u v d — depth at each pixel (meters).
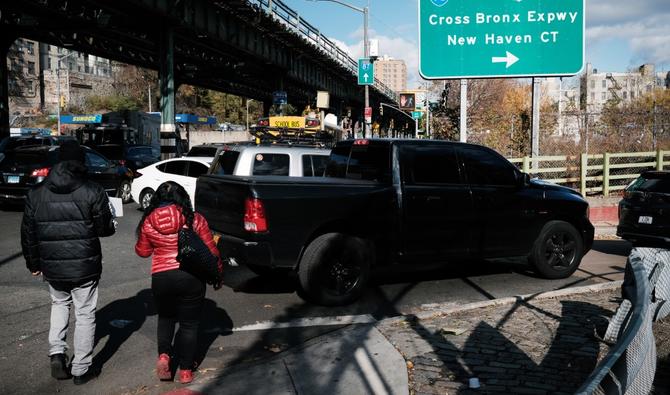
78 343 4.66
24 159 14.95
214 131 81.75
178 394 4.49
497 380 4.59
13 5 23.55
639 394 3.50
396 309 6.91
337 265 6.96
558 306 6.68
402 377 4.67
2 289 7.64
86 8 26.16
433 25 13.73
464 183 7.94
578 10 13.57
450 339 5.54
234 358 5.30
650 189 10.10
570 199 8.59
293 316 6.60
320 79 49.75
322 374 4.78
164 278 4.59
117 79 107.69
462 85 13.80
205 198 7.61
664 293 5.84
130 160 26.84
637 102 48.53
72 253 4.53
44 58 110.31
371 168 7.79
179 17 26.19
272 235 6.60
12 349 5.48
